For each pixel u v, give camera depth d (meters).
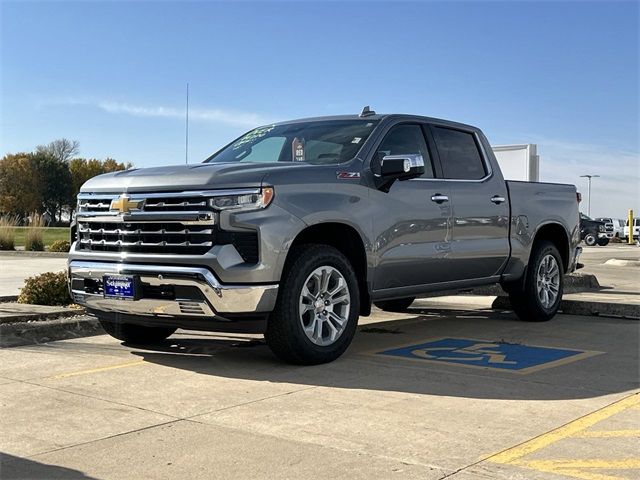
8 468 3.40
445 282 7.01
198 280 5.25
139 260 5.58
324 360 5.72
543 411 4.38
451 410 4.39
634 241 47.53
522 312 8.22
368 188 6.11
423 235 6.61
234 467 3.40
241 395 4.75
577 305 8.92
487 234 7.38
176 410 4.39
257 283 5.23
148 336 6.60
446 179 7.00
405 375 5.36
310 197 5.59
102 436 3.88
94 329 7.23
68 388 4.95
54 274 8.76
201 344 6.68
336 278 5.78
